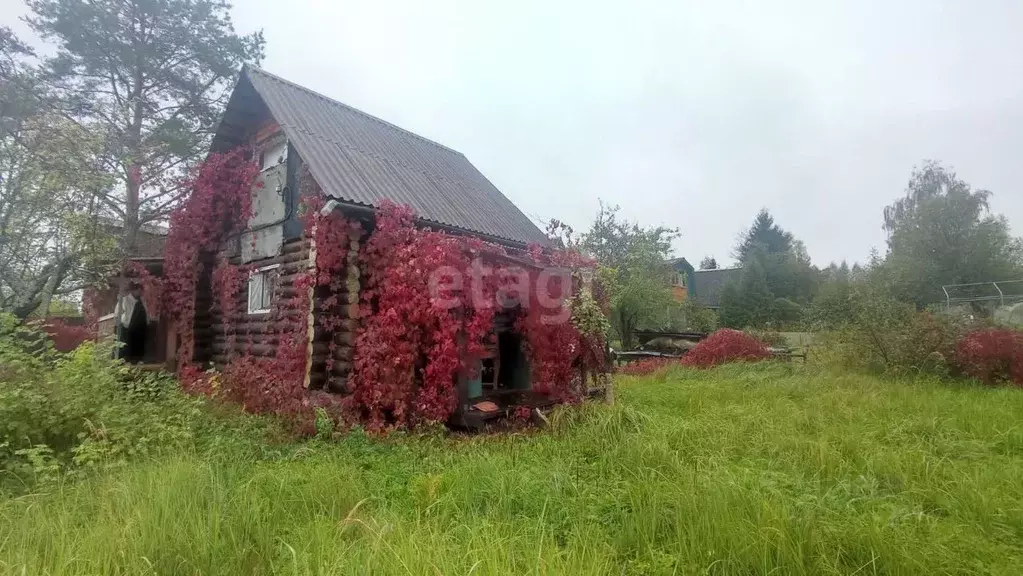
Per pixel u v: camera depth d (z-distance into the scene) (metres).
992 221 28.73
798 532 2.97
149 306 11.13
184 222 10.32
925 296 26.25
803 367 12.80
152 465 4.30
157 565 2.75
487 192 12.45
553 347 7.98
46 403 5.02
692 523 3.22
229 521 3.22
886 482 4.27
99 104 12.39
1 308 9.40
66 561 2.62
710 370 13.02
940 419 6.49
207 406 6.91
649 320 22.52
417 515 3.50
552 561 2.60
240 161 9.95
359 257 7.38
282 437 5.99
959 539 3.10
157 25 14.72
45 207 9.95
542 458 5.04
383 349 6.55
